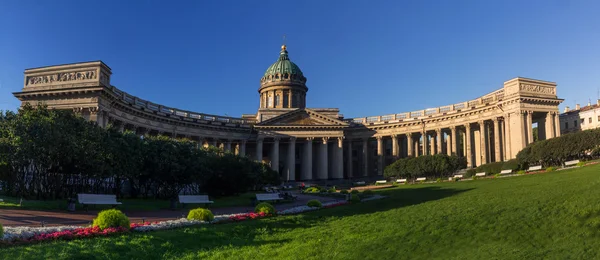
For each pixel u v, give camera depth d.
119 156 41.09
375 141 115.88
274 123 100.62
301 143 107.38
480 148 88.88
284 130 101.06
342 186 88.94
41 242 19.19
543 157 58.72
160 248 20.69
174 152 47.16
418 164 74.62
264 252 20.64
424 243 19.31
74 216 29.33
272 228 27.08
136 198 47.88
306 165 101.44
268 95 119.25
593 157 56.97
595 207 19.81
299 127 100.81
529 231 18.81
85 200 31.89
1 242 18.08
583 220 18.67
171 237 22.52
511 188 36.59
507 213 22.62
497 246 17.53
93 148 38.03
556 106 78.31
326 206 39.69
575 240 16.72
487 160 83.88
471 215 23.50
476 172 68.25
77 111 61.94
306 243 21.77
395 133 101.62
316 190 68.44
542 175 47.34
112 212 23.27
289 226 28.03
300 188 83.44
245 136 102.81
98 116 61.91
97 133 39.16
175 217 31.94
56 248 18.45
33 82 64.62
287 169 102.44
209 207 42.03
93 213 31.69
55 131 34.72
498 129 81.31
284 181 99.94
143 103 79.81
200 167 47.78
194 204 43.09
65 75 63.44
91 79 62.28
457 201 32.38
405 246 19.27
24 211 29.89
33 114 37.38
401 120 99.75
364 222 27.11
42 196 38.47
